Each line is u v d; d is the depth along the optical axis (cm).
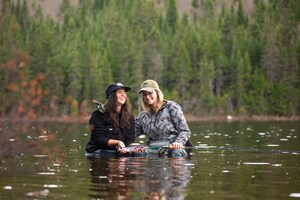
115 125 807
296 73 8250
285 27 10462
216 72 8438
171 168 606
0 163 654
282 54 8662
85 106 534
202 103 7688
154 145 821
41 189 452
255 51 9838
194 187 457
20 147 459
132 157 754
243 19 12750
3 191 441
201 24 13088
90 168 606
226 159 712
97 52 9025
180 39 9056
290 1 10881
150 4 12838
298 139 1266
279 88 7994
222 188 452
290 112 7756
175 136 833
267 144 1059
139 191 438
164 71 8194
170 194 425
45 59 7138
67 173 559
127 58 8025
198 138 1345
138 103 7281
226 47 10388
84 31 11288
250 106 7806
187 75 7881
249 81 8394
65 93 7225
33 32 7612
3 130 436
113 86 811
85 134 1516
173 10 13300
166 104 835
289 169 592
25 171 575
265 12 11475
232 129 2152
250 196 412
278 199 399
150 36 9688
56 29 9188
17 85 423
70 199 405
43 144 876
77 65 7350
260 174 546
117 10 13150
